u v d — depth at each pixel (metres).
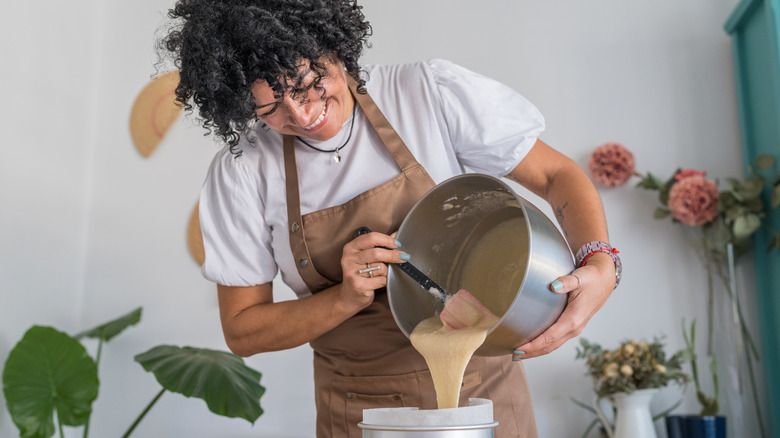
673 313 2.68
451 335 1.02
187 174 3.18
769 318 2.58
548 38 2.95
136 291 3.11
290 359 2.93
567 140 2.86
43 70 2.98
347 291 1.10
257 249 1.30
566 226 1.20
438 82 1.25
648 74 2.85
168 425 2.96
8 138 2.76
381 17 3.10
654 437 2.36
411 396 1.21
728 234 2.56
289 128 1.16
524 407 1.25
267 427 2.89
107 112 3.29
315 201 1.25
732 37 2.78
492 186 1.07
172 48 1.11
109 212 3.19
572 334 0.99
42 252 2.91
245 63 1.03
